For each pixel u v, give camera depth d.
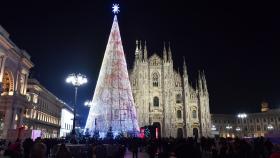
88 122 55.62
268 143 24.19
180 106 93.19
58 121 119.00
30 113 78.44
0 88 53.62
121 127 53.66
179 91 94.88
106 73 57.81
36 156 11.06
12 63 60.81
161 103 91.94
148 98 91.12
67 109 138.62
